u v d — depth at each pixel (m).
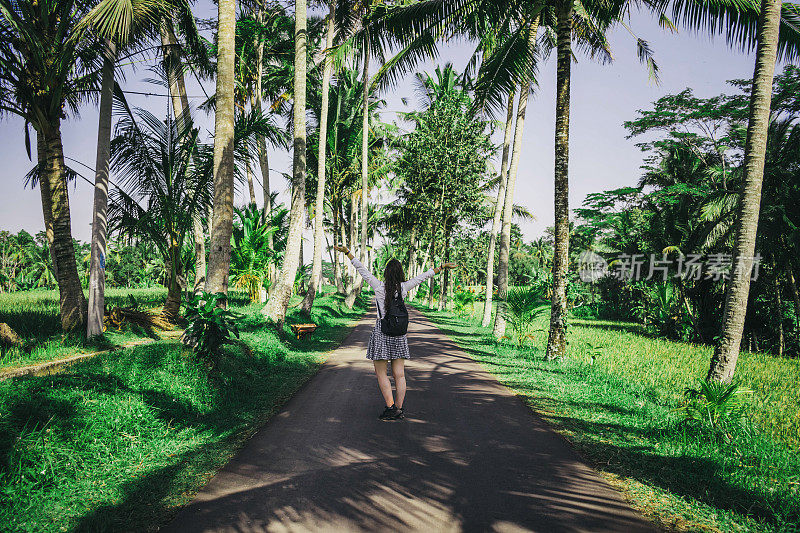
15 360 6.09
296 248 12.01
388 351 4.93
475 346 12.45
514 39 10.20
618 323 30.94
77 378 4.61
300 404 5.73
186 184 10.60
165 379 5.27
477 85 10.77
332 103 22.91
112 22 6.41
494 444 4.36
